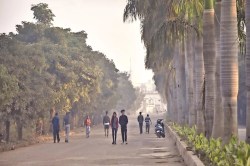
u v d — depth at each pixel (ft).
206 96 67.31
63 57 160.86
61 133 160.56
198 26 88.53
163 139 120.26
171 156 69.26
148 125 164.35
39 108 113.50
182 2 83.51
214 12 66.33
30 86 112.78
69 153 76.74
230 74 49.57
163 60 151.33
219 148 45.01
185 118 129.70
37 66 117.80
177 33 90.84
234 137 45.85
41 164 59.26
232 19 49.75
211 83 66.54
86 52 208.85
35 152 80.12
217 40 62.64
